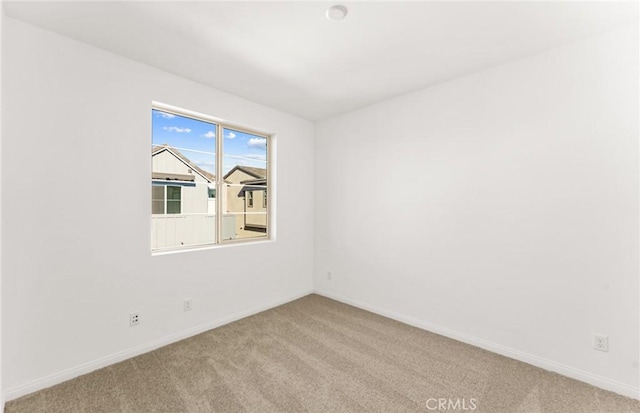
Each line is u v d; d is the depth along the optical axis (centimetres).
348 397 183
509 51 217
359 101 322
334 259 376
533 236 222
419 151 290
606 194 193
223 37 201
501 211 238
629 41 184
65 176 198
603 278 194
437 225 277
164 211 271
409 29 191
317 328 286
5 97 176
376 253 329
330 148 379
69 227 200
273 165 354
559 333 211
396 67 243
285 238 362
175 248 273
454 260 266
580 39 201
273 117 346
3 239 175
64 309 198
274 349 243
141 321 236
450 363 223
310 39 204
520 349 229
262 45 211
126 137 227
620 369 188
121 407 172
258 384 195
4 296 175
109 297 219
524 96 226
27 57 183
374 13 175
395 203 311
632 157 184
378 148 326
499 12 173
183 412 169
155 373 207
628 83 185
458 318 263
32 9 170
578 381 201
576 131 204
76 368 202
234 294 305
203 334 271
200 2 166
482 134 248
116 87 222
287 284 365
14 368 179
